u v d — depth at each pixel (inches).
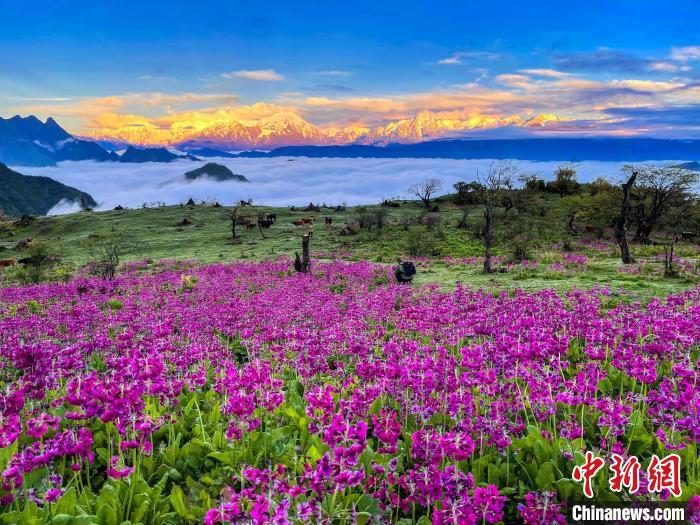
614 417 262.2
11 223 4579.2
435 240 2509.8
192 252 2667.3
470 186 4220.0
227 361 464.1
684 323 467.5
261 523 153.8
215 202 5221.5
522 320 544.4
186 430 326.0
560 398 281.9
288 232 3366.1
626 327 493.7
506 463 258.4
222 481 254.8
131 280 1534.2
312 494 205.5
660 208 2440.9
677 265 1304.1
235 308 803.4
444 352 378.6
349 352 470.0
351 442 195.8
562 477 244.5
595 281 1107.9
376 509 218.7
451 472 201.6
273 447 285.1
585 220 2933.1
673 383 317.7
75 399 241.4
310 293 1084.5
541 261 1587.1
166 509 231.3
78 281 1520.7
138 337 578.6
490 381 312.3
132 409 253.0
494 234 2652.6
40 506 219.9
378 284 1270.9
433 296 943.0
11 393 238.5
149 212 4643.2
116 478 229.1
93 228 4023.1
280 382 360.8
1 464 243.1
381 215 3400.6
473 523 173.6
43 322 730.2
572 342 531.5
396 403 332.8
